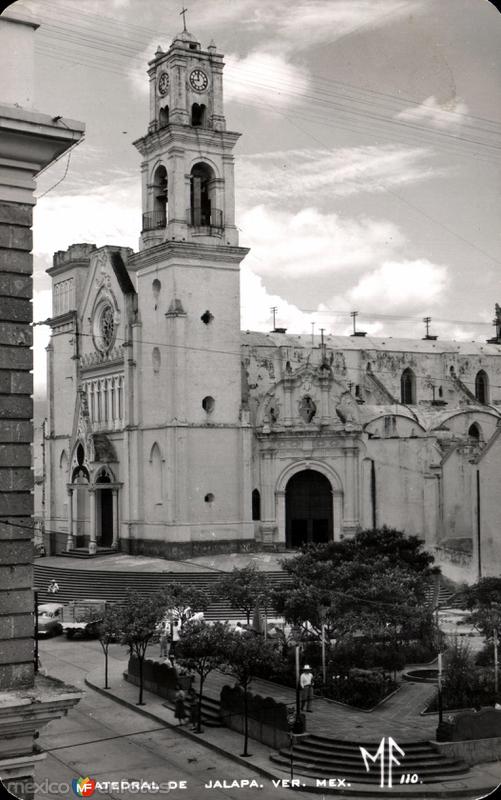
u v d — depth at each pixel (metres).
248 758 41.66
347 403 89.81
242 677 44.69
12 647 23.91
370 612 53.62
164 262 87.25
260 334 106.62
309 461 89.62
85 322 100.62
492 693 48.00
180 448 85.19
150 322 89.50
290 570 61.22
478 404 107.44
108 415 96.06
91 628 67.88
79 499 97.19
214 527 86.31
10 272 24.50
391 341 115.31
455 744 40.97
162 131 87.06
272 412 90.69
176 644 48.56
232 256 88.00
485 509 75.12
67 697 23.56
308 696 47.91
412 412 95.25
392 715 46.16
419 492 85.69
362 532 68.81
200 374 86.75
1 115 23.64
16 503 24.08
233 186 88.81
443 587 76.50
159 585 77.75
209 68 88.12
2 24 24.53
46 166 25.14
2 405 24.08
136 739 45.31
